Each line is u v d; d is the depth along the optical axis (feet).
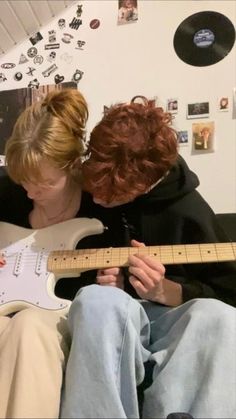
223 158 5.40
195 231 3.72
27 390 2.47
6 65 6.10
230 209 5.36
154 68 5.67
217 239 3.77
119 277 3.58
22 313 2.87
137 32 5.77
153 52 5.70
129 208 3.79
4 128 5.96
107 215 3.85
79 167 3.61
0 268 3.73
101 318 2.64
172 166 3.59
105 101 5.75
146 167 3.32
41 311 3.09
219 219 4.53
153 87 5.64
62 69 5.94
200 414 2.49
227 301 3.59
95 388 2.48
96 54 5.86
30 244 3.82
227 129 5.41
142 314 2.94
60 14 6.03
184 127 5.50
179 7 5.68
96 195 3.44
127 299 2.80
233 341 2.66
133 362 2.63
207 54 5.53
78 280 3.85
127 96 5.71
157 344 3.01
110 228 3.85
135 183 3.31
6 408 2.51
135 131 3.30
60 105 3.50
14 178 3.47
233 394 2.54
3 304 3.56
